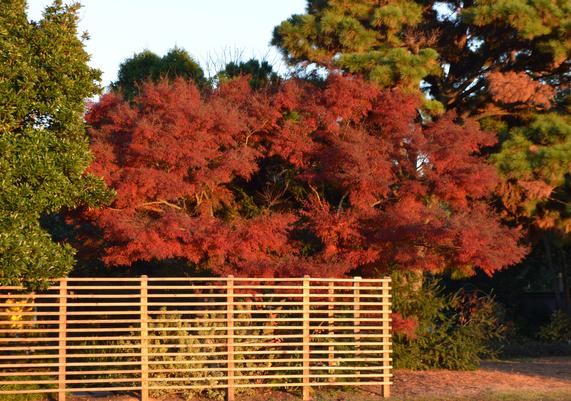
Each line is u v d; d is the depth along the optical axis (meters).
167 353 12.94
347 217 15.02
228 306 13.12
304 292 13.44
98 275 18.91
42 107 12.82
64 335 12.57
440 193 15.56
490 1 18.20
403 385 14.69
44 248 12.37
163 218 14.33
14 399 12.67
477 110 21.09
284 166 17.86
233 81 17.91
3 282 12.28
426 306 16.92
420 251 15.59
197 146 14.78
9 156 12.30
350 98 15.97
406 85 17.66
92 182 13.40
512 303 29.70
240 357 13.54
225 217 17.30
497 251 14.56
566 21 17.58
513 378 15.58
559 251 29.06
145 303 12.82
